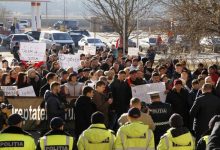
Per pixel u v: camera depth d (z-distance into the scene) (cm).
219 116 862
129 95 1623
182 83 1522
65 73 1789
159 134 1216
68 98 1641
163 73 1875
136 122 996
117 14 3681
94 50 2977
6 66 2283
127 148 981
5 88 1688
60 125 959
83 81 1844
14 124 949
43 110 1667
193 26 2411
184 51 2502
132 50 2941
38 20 7062
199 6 2412
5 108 1170
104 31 6197
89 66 2191
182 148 969
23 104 1672
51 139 950
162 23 2652
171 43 2527
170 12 2547
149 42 4738
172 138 969
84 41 5372
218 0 2388
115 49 3150
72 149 953
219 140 700
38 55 2267
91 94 1355
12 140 938
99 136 995
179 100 1482
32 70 1762
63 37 5128
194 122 1344
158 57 3453
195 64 2634
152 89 1555
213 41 2497
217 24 2378
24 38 5078
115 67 2002
